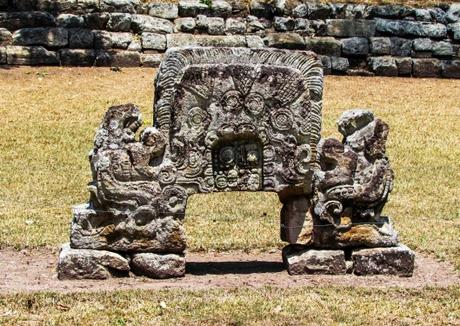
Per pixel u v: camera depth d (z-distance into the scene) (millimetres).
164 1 22125
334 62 21844
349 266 9875
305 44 21719
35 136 16344
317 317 8367
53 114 17641
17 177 14383
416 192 14352
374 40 22062
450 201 13898
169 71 9562
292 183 9805
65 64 20766
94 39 20969
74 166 15070
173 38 21266
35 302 8602
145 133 9586
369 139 9859
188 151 9617
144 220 9562
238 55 9719
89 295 8828
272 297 8906
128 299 8742
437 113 19125
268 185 9781
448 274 10055
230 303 8648
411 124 18188
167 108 9602
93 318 8227
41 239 11344
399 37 22234
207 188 9695
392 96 20359
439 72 22312
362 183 9820
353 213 9906
